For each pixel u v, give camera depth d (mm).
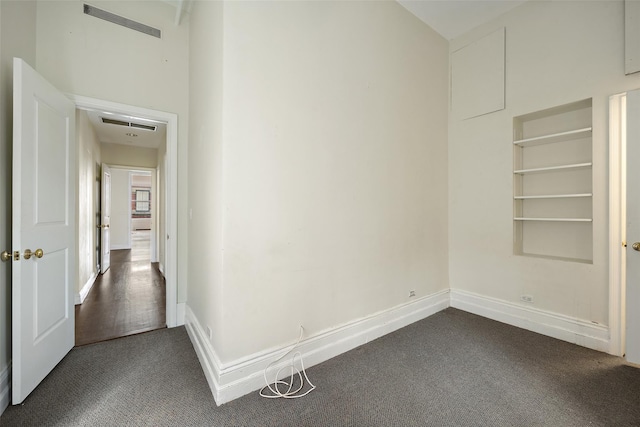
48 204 1930
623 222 2264
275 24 1890
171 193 2785
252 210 1803
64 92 2240
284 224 1952
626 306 2066
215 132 1834
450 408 1651
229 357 1728
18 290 1636
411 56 2898
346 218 2330
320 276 2162
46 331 1918
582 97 2428
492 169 3016
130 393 1761
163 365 2084
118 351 2291
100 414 1582
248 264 1791
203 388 1816
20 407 1629
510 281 2891
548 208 2795
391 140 2697
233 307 1736
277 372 1906
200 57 2303
